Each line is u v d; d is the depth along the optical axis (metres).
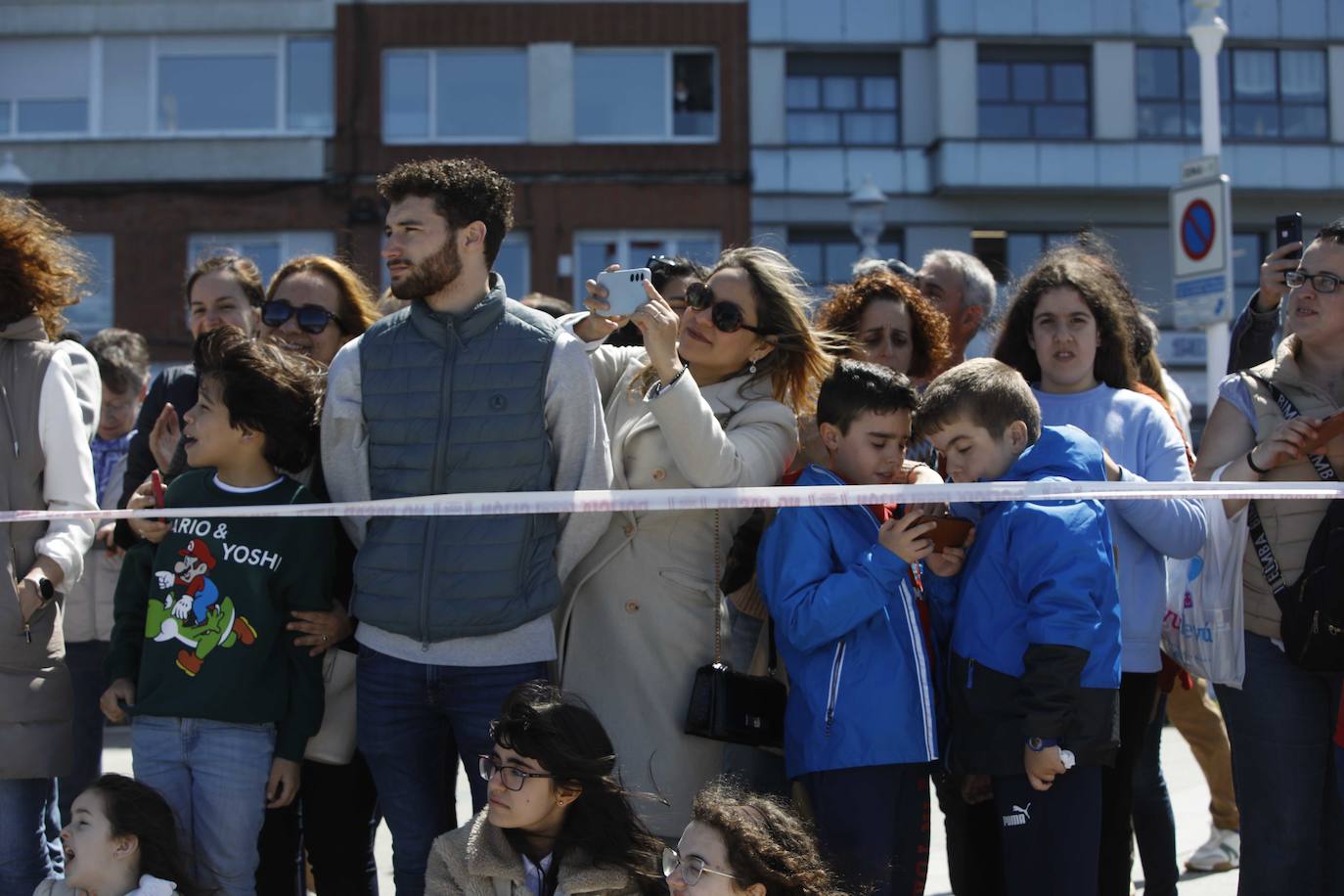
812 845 3.32
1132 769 4.02
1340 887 4.03
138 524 3.91
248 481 3.84
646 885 3.38
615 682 3.83
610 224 23.41
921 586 3.89
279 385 3.81
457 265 3.62
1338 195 24.78
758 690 3.77
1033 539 3.50
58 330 4.16
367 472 3.68
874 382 3.75
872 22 24.17
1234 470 3.87
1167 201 24.59
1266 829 3.91
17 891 3.75
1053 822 3.52
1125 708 4.03
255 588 3.67
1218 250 9.50
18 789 3.77
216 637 3.64
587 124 23.59
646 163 23.44
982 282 5.76
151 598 3.73
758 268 4.11
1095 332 4.34
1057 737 3.41
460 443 3.55
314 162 23.06
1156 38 24.58
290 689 3.74
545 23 23.27
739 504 3.38
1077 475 3.59
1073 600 3.43
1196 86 24.88
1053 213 24.50
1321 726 3.88
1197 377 23.72
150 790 3.57
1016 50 24.47
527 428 3.57
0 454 3.80
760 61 23.91
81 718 5.10
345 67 23.08
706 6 23.61
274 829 4.14
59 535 3.80
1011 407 3.66
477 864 3.40
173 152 23.05
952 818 4.24
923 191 24.33
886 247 24.48
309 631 3.74
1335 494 3.56
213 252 5.41
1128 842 4.02
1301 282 3.90
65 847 3.54
